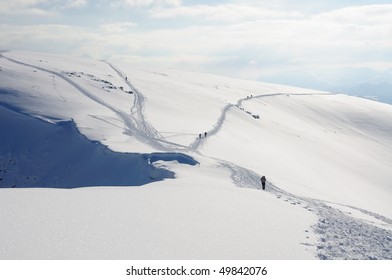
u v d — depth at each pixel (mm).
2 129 58094
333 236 17859
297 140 90750
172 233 15773
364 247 17000
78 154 50156
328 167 72562
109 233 15305
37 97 70188
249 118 97188
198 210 18953
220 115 90125
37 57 136000
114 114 66062
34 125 58688
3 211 16938
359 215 29156
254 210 20016
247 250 14805
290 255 14742
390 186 76562
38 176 48875
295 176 51562
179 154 41250
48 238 14484
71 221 16266
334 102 159000
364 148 107938
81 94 77688
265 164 52281
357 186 64188
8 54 129250
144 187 23484
